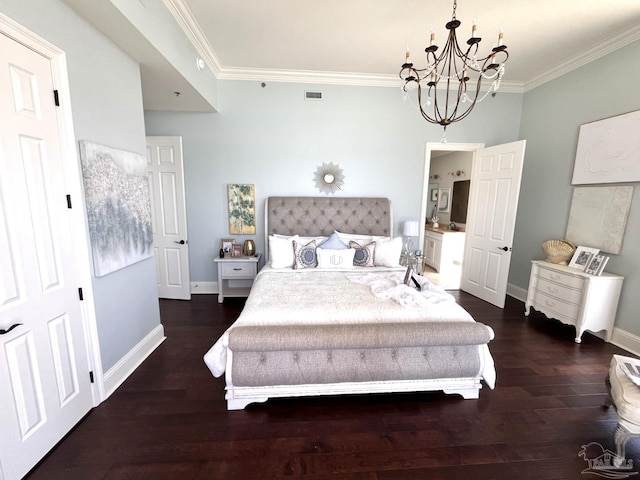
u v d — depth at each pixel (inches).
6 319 51.3
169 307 147.8
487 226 159.5
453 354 79.6
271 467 60.4
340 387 78.7
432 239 228.5
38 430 58.8
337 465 61.2
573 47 121.3
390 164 163.6
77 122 67.7
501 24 104.1
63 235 64.2
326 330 75.5
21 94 53.7
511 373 94.9
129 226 88.8
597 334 121.6
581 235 129.5
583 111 128.9
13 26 51.3
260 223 163.8
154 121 152.4
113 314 83.2
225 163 157.3
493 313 145.3
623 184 112.7
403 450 65.1
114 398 79.9
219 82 149.8
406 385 80.2
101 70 75.9
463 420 74.4
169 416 73.7
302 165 160.2
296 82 152.8
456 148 165.5
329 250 135.9
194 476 58.1
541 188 151.3
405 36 114.0
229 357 74.5
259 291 100.1
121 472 58.4
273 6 95.3
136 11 73.6
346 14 99.4
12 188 52.2
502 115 164.2
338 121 157.9
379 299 91.8
